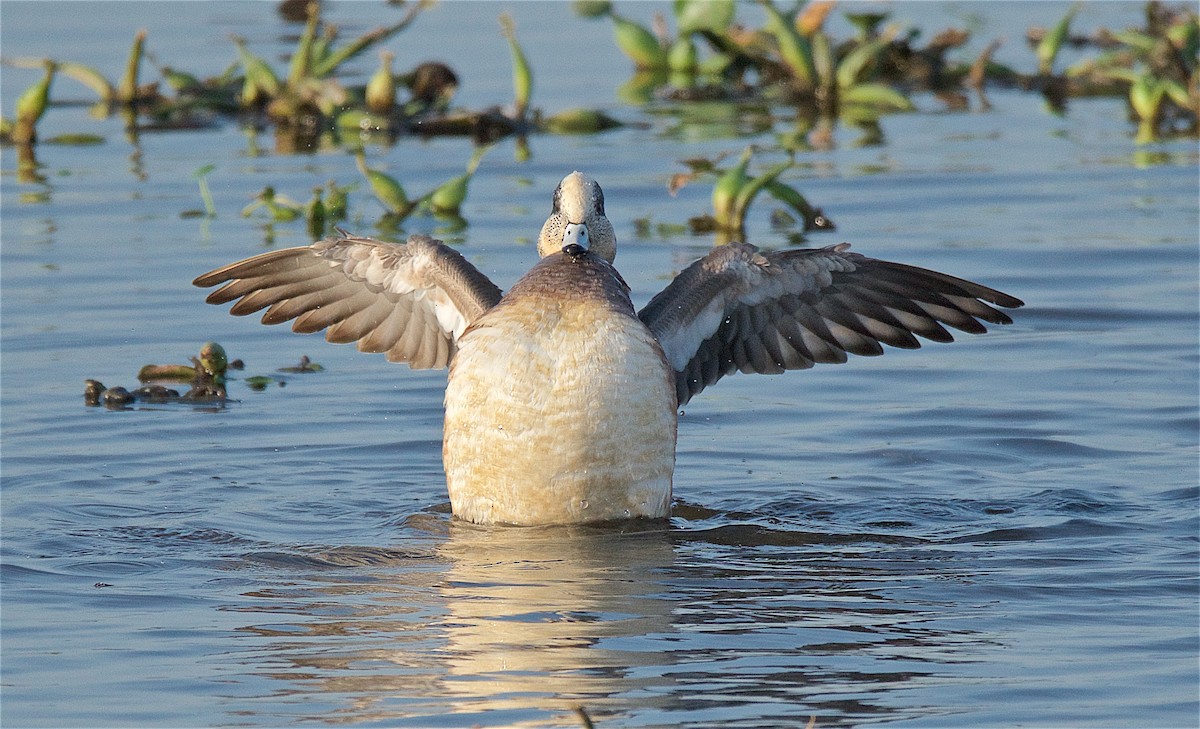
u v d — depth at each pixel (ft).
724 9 91.25
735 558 31.81
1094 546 32.40
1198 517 34.14
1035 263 54.85
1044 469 38.19
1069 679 25.27
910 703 24.32
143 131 80.23
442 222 61.00
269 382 46.14
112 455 39.29
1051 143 74.49
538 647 26.61
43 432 40.96
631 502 33.86
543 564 31.30
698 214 62.64
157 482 37.37
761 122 81.00
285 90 82.69
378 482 37.83
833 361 39.06
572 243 34.53
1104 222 59.93
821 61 86.63
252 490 36.96
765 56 91.76
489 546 32.60
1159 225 59.36
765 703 24.26
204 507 35.55
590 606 28.68
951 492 36.70
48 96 77.66
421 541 33.04
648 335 33.60
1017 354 47.65
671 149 73.77
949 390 44.88
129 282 53.98
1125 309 50.75
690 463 39.37
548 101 85.30
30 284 53.67
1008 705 24.25
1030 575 30.58
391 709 24.18
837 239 57.77
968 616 28.19
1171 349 47.19
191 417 42.70
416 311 39.06
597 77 92.17
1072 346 47.93
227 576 30.76
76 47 95.30
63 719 24.03
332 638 27.20
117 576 30.78
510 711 24.03
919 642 26.89
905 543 32.89
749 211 63.93
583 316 33.04
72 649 26.84
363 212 63.10
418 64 91.86
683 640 26.89
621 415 32.96
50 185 67.92
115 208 63.72
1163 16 91.20
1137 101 78.18
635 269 54.08
